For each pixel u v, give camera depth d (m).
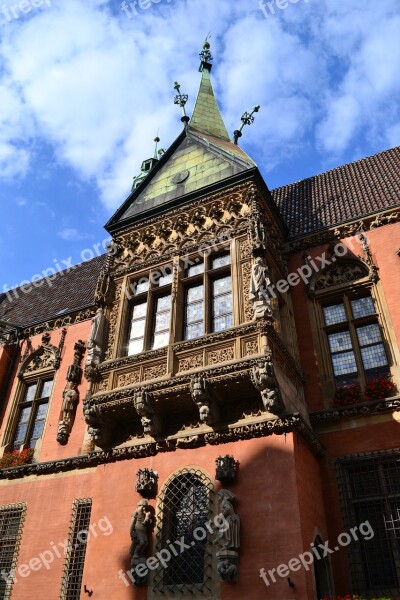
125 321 12.91
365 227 13.24
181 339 11.65
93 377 11.91
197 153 15.05
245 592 8.27
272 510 8.78
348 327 12.15
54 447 14.24
